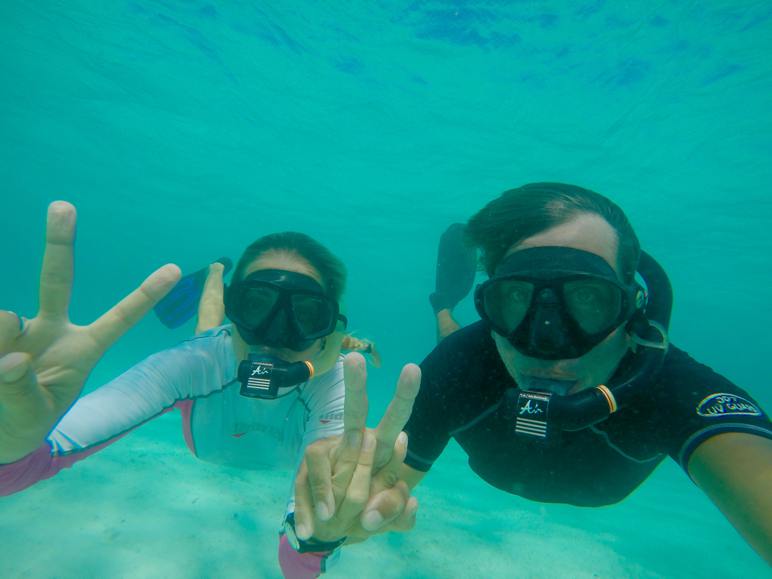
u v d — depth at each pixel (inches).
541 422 19.2
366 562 45.3
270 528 49.7
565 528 63.5
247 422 33.4
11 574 36.2
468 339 26.3
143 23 125.7
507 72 117.2
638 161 147.9
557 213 21.0
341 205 244.5
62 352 17.7
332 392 31.2
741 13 88.5
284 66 131.8
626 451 23.3
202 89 152.9
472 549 52.1
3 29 142.8
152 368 30.6
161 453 68.2
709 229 189.6
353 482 17.1
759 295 284.2
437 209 225.6
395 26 107.5
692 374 21.1
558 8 93.8
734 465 17.0
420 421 25.2
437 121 146.3
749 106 113.6
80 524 44.1
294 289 28.2
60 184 325.7
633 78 111.6
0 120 221.6
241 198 263.3
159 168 235.5
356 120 154.9
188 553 42.2
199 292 60.7
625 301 19.8
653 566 55.1
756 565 59.6
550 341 19.8
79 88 168.9
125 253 665.6
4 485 20.5
